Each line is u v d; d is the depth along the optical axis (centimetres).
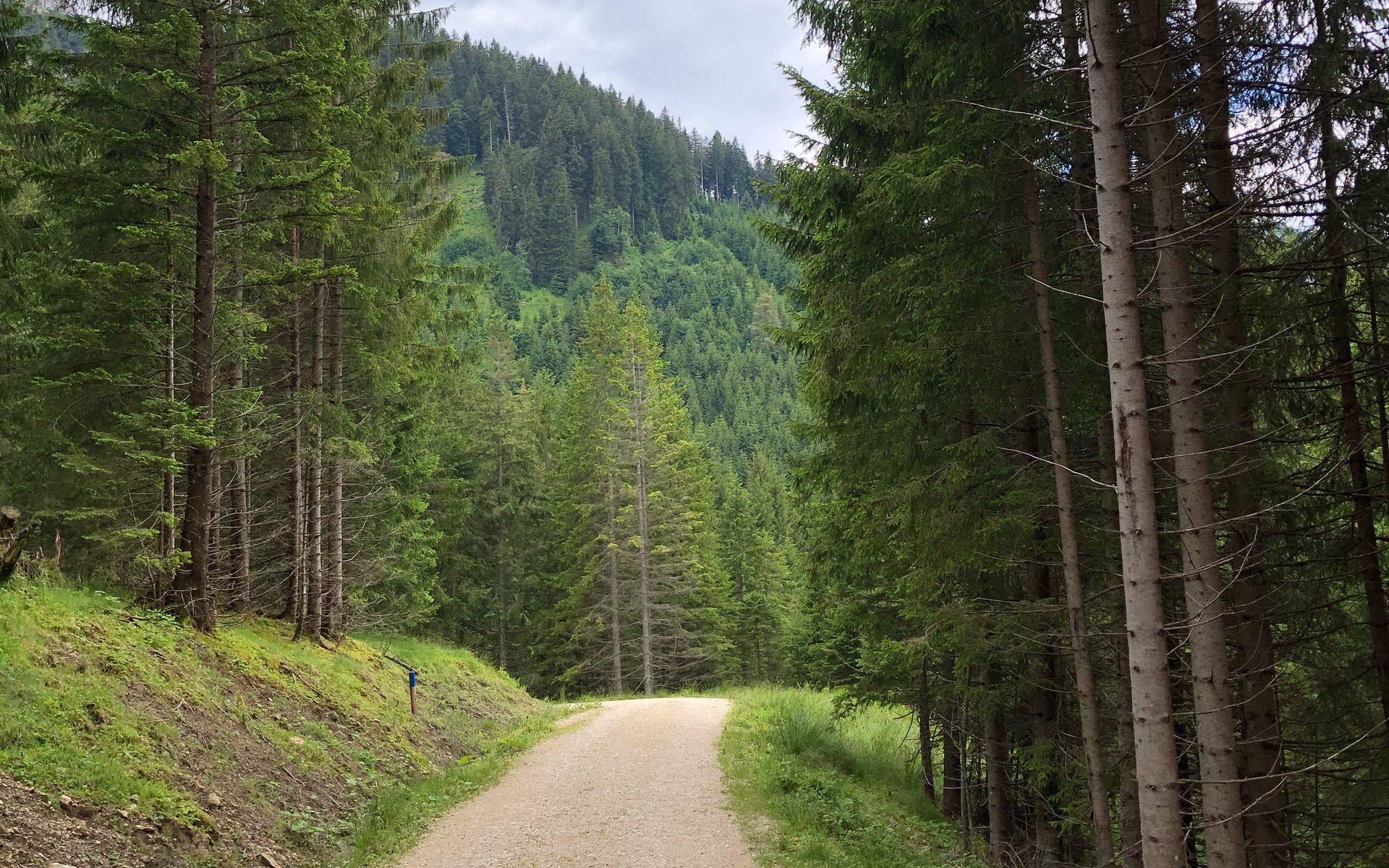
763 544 5559
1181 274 713
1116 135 668
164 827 846
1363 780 788
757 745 1889
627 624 4397
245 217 1401
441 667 2584
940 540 999
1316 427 778
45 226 1434
